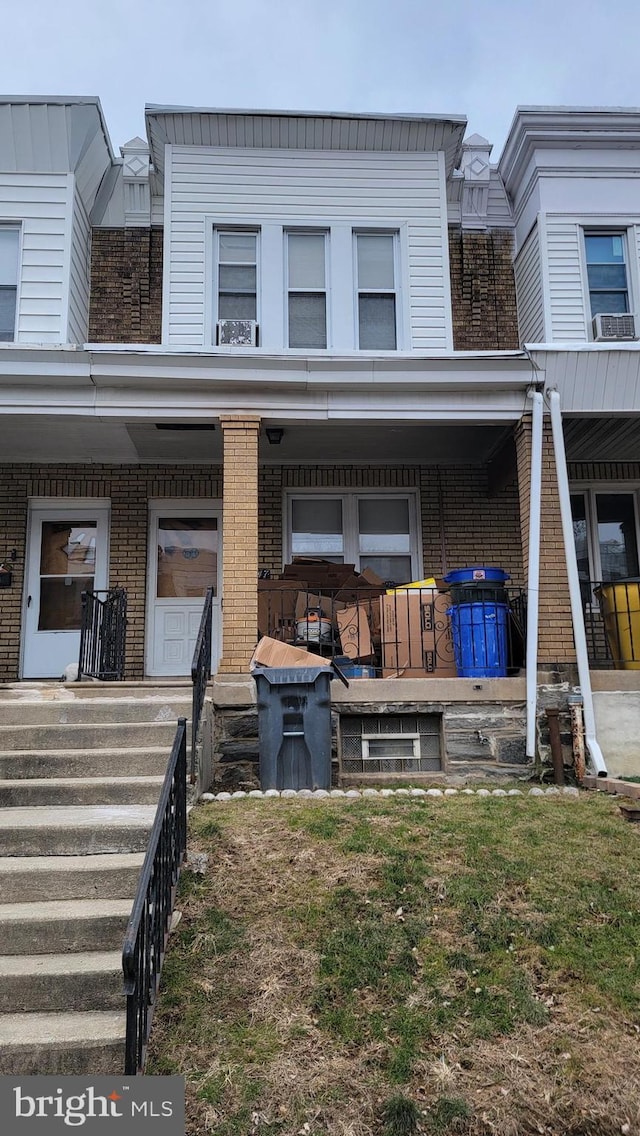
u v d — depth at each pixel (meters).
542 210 9.30
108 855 4.38
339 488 9.88
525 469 7.74
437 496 9.83
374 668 7.62
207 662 6.62
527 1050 3.19
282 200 9.23
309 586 8.52
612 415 7.84
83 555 9.59
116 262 9.68
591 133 9.35
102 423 7.85
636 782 6.40
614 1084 3.04
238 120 9.09
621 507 10.30
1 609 9.22
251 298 9.15
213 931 3.82
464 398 7.73
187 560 9.73
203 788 5.95
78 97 8.81
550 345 7.51
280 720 6.07
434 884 4.19
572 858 4.53
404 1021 3.33
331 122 9.16
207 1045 3.22
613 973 3.60
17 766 5.28
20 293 8.72
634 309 9.18
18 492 9.42
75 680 7.62
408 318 9.09
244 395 7.57
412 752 7.09
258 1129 2.88
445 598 7.80
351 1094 3.01
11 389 7.40
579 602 7.22
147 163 9.64
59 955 3.68
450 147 9.51
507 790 6.27
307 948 3.73
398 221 9.29
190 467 9.62
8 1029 3.23
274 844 4.62
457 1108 2.93
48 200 8.92
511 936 3.83
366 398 7.68
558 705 7.11
